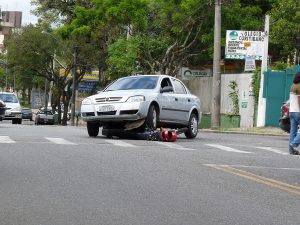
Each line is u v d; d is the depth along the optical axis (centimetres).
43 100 10619
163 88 1966
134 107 1839
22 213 782
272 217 807
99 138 1923
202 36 4284
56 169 1159
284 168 1350
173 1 4259
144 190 972
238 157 1532
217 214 811
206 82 4372
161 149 1614
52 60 6431
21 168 1157
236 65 4697
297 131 1716
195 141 2023
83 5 5434
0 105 2592
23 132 2058
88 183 1016
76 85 6356
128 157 1387
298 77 1596
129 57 4219
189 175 1154
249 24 4259
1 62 8669
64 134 2061
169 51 4219
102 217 769
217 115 3309
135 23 4256
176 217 782
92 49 5784
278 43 4100
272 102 3300
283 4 4050
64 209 811
